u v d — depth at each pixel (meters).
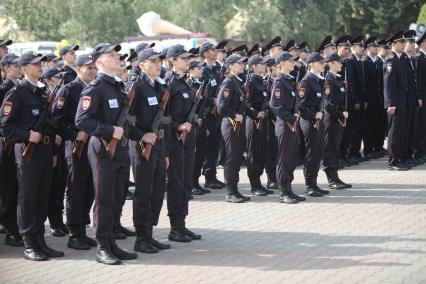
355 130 17.14
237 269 9.15
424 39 17.11
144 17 30.88
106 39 40.19
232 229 11.26
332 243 10.31
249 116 13.35
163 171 10.23
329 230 11.06
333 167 14.21
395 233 10.83
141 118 9.88
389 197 13.41
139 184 9.93
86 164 10.17
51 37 41.91
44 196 9.86
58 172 10.80
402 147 16.30
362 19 46.34
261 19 40.62
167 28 30.67
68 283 8.68
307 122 13.38
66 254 10.00
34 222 9.73
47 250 9.86
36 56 9.79
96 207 9.47
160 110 9.94
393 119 16.11
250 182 13.85
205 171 14.63
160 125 10.14
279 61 12.80
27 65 9.73
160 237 10.91
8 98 9.57
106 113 9.38
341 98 14.16
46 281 8.77
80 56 10.48
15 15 39.97
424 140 17.44
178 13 40.44
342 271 8.98
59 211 11.09
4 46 12.02
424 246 10.09
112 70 9.51
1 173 10.41
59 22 41.19
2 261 9.69
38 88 9.85
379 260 9.44
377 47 17.70
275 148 14.26
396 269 9.03
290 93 12.80
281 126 12.88
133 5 40.44
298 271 9.01
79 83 10.37
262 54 16.09
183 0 40.44
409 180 15.05
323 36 43.22
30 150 9.61
